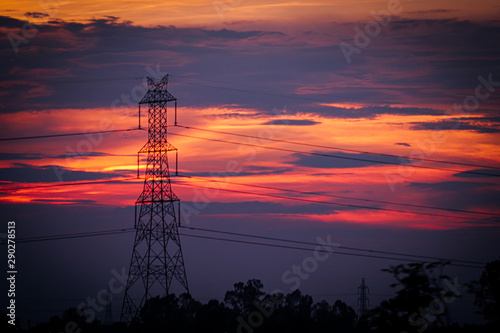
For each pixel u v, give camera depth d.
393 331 43.62
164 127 92.19
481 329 46.66
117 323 93.06
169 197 91.19
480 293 48.94
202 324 96.69
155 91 93.19
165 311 95.81
